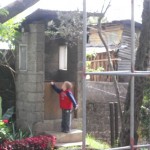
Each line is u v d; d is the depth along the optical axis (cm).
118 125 790
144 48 551
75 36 816
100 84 1018
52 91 800
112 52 1244
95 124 920
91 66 1215
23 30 795
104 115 921
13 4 475
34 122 778
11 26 610
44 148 678
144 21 552
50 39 845
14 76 847
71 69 850
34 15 766
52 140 694
